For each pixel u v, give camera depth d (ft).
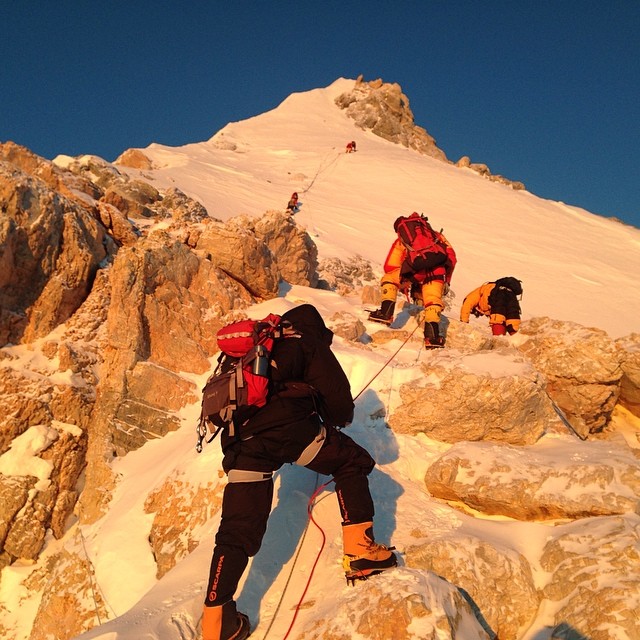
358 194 119.34
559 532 12.42
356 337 23.52
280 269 31.73
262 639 10.16
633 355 22.57
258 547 10.27
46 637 15.03
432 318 22.77
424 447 16.51
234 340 10.88
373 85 219.20
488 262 91.81
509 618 10.78
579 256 99.55
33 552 17.24
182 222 28.07
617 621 9.38
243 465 10.48
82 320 21.58
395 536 12.56
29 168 28.12
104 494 17.92
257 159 148.05
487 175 168.86
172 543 14.82
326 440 11.05
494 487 13.67
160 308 21.18
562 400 22.61
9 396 18.93
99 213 26.37
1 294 20.48
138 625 9.86
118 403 19.42
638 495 13.03
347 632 9.09
